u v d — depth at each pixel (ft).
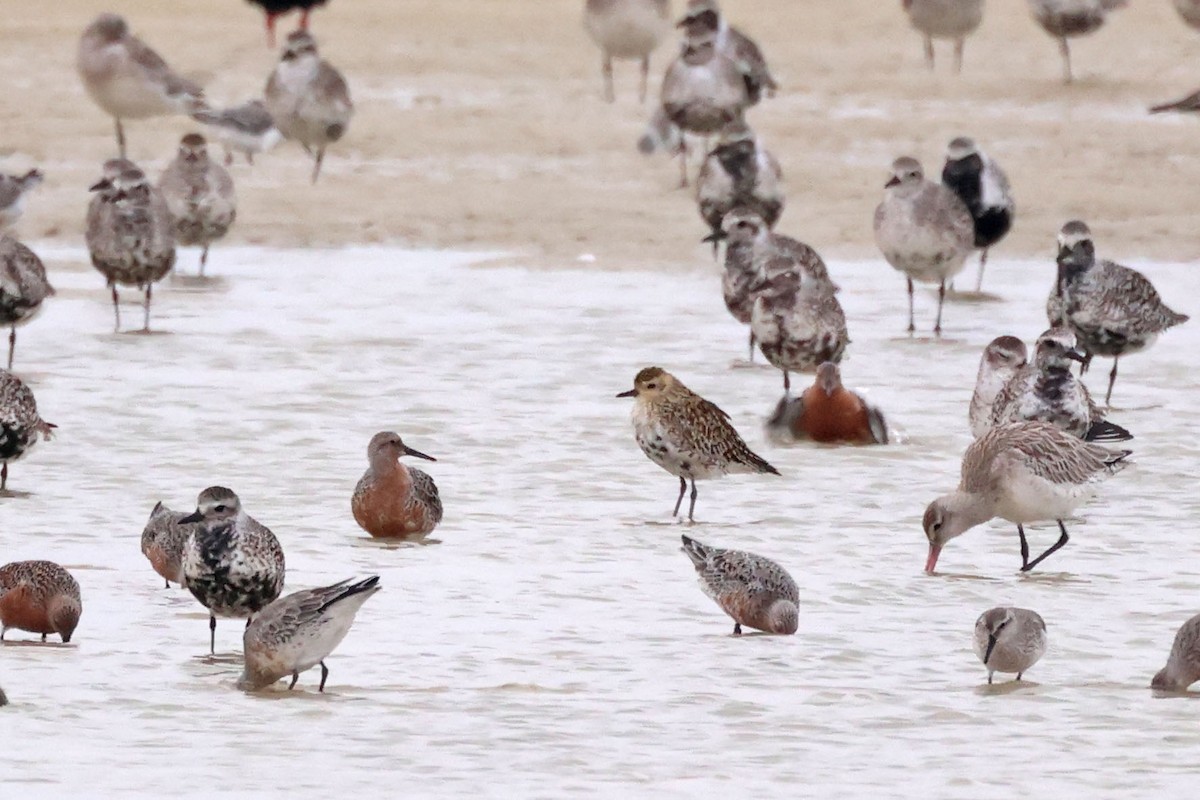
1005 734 35.37
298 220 96.84
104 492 53.36
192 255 91.45
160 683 38.09
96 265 74.90
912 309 78.07
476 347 73.26
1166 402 65.57
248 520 40.86
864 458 58.29
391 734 34.88
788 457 58.44
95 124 114.83
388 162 108.37
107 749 33.76
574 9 153.28
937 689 38.17
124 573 46.21
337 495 53.52
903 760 33.81
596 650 40.45
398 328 76.48
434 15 148.25
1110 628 42.52
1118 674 39.32
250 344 73.46
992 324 79.15
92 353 71.56
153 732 34.86
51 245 92.94
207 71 128.06
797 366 64.90
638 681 38.40
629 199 101.40
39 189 101.40
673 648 40.70
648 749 34.19
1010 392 53.72
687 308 81.05
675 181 105.50
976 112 119.24
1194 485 55.26
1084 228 64.80
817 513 52.26
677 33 143.64
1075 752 34.42
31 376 67.56
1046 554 47.42
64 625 40.32
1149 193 101.19
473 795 31.55
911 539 49.93
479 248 92.53
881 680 38.68
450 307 80.59
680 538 49.60
